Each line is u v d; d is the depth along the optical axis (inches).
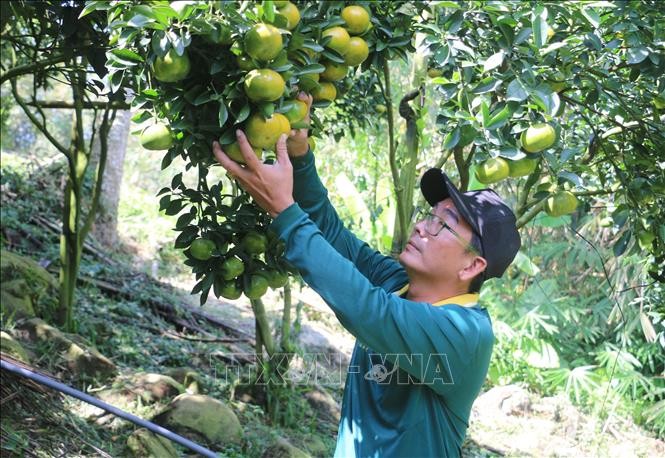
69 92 446.9
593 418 240.2
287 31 66.9
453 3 82.2
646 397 255.0
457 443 78.2
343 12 80.0
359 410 77.8
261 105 66.9
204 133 71.1
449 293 78.6
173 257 350.9
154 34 65.3
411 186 121.0
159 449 152.6
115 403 171.6
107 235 326.3
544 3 79.5
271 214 72.2
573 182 82.7
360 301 68.4
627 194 96.2
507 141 79.9
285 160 70.3
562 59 83.8
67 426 153.4
